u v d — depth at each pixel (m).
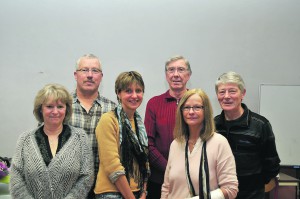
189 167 1.77
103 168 1.91
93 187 2.01
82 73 2.28
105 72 3.11
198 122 1.82
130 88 1.99
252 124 2.02
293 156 2.96
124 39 3.09
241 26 3.09
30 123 3.11
